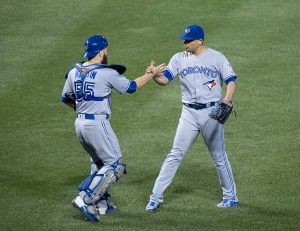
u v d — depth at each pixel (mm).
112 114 43844
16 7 58969
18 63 50844
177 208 32875
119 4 59094
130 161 38094
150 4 58906
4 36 54812
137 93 46562
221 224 30844
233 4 58406
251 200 33375
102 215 32031
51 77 48875
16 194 34375
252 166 37031
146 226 30688
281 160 37531
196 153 39062
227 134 40844
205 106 32375
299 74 48125
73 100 32438
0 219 31609
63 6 59000
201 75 32188
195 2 59000
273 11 57031
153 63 32094
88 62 31703
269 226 30562
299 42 52469
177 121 42719
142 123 42594
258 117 42781
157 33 54438
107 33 54688
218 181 35906
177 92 46625
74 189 34906
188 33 32094
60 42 53750
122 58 50938
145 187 35219
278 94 45625
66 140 40844
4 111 44625
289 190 34250
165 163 32938
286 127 41406
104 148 31422
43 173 36875
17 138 41125
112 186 35344
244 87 46688
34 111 44594
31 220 31484
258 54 51000
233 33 53938
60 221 31344
